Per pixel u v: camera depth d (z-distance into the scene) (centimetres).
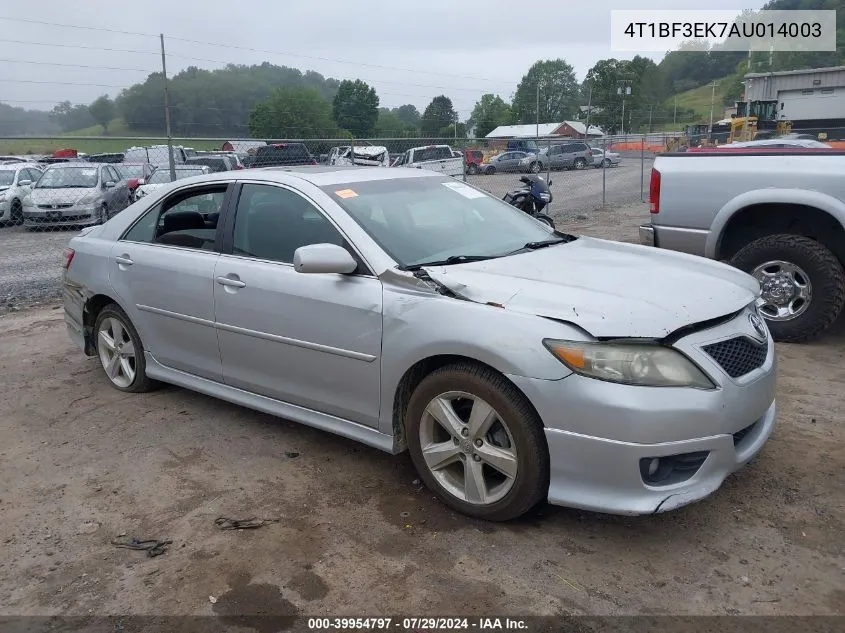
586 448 289
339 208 380
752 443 321
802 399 459
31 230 1505
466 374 317
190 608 278
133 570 303
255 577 296
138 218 486
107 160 2631
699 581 284
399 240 373
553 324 297
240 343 411
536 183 1037
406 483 371
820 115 2577
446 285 330
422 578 292
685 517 329
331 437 429
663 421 282
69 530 335
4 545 325
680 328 297
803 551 301
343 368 363
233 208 425
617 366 286
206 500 359
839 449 388
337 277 363
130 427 450
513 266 356
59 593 290
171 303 446
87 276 505
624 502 289
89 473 391
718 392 294
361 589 286
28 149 3459
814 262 541
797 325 557
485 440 320
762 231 601
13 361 590
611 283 329
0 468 400
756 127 2459
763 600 272
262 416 462
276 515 342
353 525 332
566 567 296
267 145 1524
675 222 613
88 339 529
